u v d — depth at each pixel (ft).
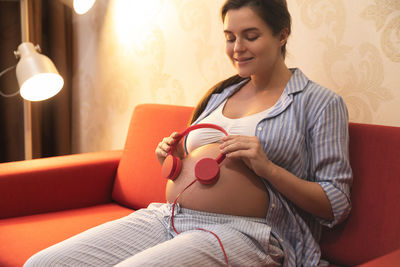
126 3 7.27
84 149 8.66
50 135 8.72
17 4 8.21
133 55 7.29
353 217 3.88
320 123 3.77
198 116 4.69
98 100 8.15
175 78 6.65
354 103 4.63
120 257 3.58
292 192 3.60
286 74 4.16
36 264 3.42
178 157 4.30
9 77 8.31
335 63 4.74
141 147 5.75
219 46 5.94
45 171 5.52
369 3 4.39
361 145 3.97
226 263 3.26
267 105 4.04
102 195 6.04
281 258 3.72
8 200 5.29
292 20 5.07
